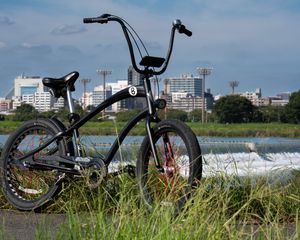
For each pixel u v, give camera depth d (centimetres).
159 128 500
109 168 562
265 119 6744
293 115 6900
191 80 16712
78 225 342
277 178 580
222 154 637
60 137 555
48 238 353
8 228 435
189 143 476
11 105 13050
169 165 490
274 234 370
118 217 361
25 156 562
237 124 6203
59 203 534
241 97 6381
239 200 499
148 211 411
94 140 556
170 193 449
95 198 500
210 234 339
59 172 543
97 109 544
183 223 357
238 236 349
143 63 512
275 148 909
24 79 13262
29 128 572
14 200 552
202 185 443
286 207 514
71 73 564
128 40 521
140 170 506
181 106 12331
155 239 324
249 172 575
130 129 520
